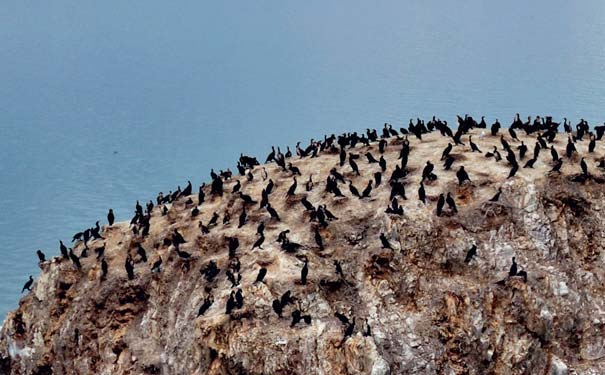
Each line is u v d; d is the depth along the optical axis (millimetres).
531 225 71375
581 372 65438
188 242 76125
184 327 66750
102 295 75125
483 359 64688
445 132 85250
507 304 66625
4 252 154000
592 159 78562
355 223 71812
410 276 67812
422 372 62969
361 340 61250
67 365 75000
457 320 65625
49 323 78812
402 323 65375
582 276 70625
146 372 69625
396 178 75500
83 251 81062
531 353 65688
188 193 86562
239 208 78062
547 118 88938
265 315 62750
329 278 66688
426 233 69625
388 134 89812
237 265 67375
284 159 88125
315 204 75438
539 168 76250
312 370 60375
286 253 68375
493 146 82312
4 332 82375
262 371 60406
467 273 69062
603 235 73062
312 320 63281
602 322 68062
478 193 73375
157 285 73812
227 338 61656
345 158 83688
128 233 81875
